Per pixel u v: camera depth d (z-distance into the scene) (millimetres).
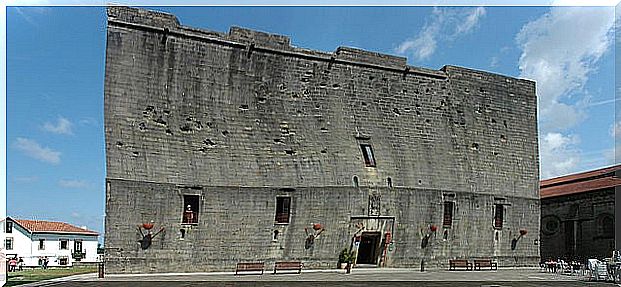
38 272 39906
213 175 38281
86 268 51156
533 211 49938
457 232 45219
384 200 41812
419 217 43344
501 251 47562
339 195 40344
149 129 37469
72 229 82188
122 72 37469
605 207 52750
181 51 39531
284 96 42312
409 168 44281
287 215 39750
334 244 40250
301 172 40531
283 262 38312
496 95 50688
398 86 46344
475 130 48750
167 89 38688
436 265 43812
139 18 38469
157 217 36250
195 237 37156
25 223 79000
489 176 48281
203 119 39344
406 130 45625
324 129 42656
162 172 36938
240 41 41438
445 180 45625
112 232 34875
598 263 33812
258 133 40625
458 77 49125
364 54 45469
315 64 43750
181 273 36062
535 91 52969
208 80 40125
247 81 41312
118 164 35812
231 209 38219
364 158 42875
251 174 39344
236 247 38062
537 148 51844
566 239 57125
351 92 44500
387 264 42000
